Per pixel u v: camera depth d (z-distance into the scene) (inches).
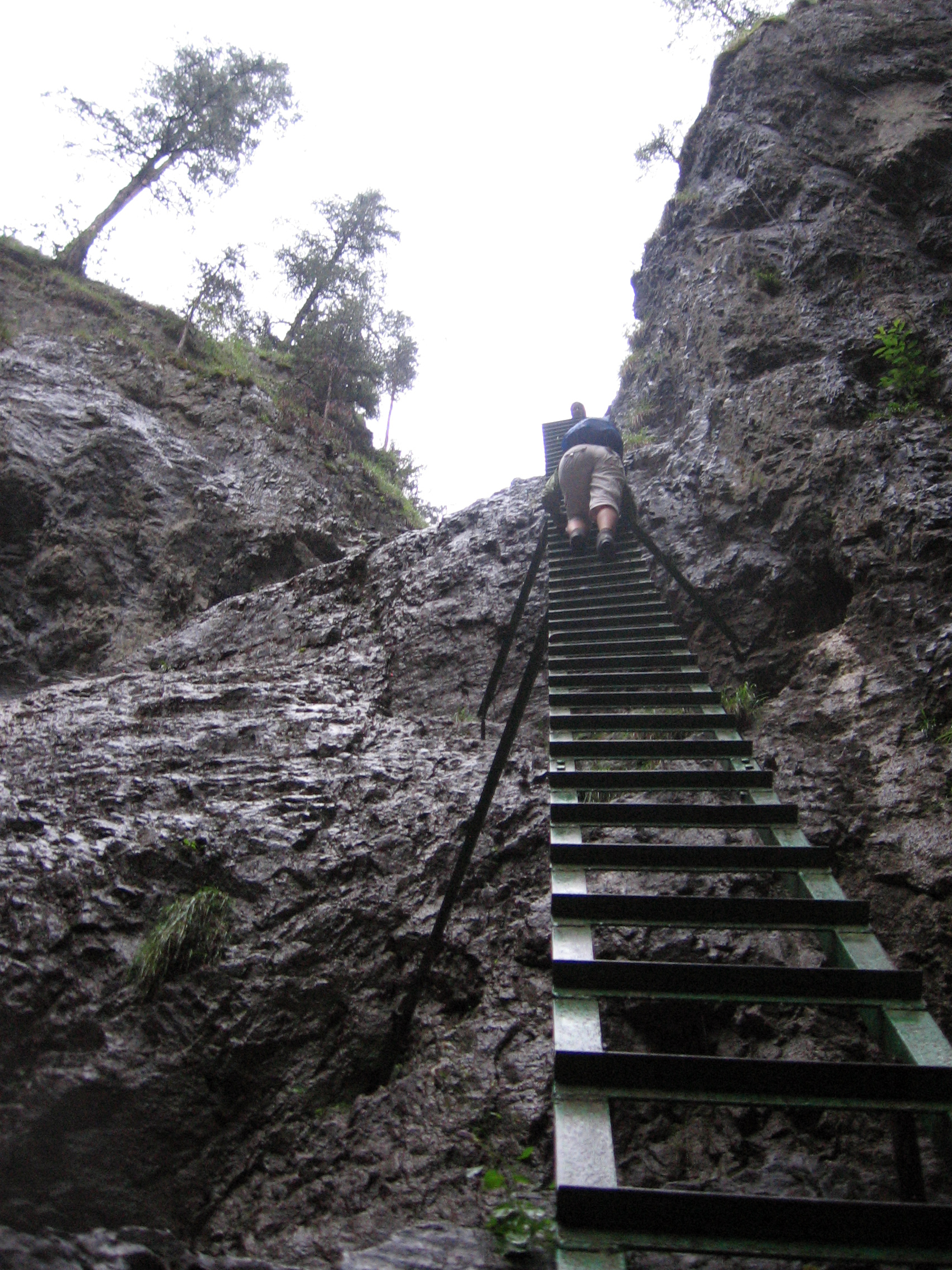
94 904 151.8
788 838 119.5
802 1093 80.1
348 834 173.6
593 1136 76.7
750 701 205.2
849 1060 124.4
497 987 142.6
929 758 169.3
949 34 425.4
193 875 161.8
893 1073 80.0
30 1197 115.7
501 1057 130.6
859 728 184.2
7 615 371.9
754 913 104.8
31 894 151.8
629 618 197.9
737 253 374.0
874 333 285.0
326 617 311.9
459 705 241.1
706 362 339.6
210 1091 128.8
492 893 159.5
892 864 152.3
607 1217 70.1
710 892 152.9
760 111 448.8
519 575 273.1
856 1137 114.8
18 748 214.7
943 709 178.2
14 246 645.9
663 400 366.0
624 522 231.8
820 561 231.3
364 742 215.2
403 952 149.8
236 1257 109.7
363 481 605.9
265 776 193.8
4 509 402.6
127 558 417.1
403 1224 109.7
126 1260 97.3
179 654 325.4
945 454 228.1
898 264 321.4
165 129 764.0
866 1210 68.6
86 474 435.5
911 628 198.4
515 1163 114.9
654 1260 97.7
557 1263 67.6
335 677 266.1
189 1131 124.0
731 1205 69.4
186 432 535.8
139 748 208.4
